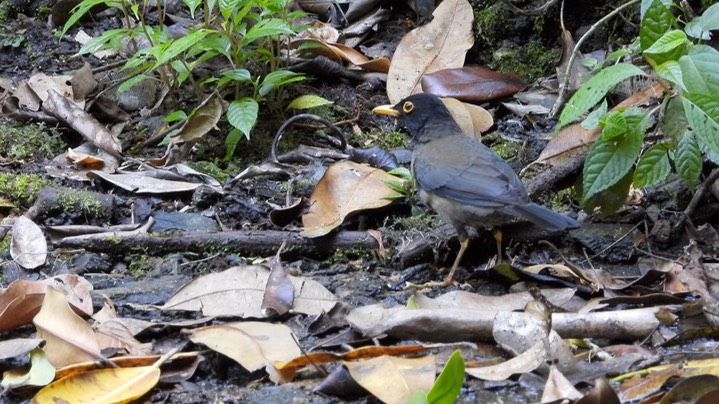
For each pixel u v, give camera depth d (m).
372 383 7.34
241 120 11.85
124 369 7.64
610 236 10.85
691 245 9.98
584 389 7.56
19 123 13.23
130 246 10.51
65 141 13.18
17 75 14.62
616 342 8.38
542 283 9.70
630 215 11.30
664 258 10.58
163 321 8.83
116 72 14.33
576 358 8.10
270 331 8.15
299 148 13.08
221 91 13.74
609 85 9.54
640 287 9.49
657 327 8.32
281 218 11.16
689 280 9.44
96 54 14.97
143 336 8.48
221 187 12.02
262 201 11.85
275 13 13.30
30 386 7.55
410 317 8.23
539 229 10.94
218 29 13.05
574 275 9.90
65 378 7.43
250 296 9.08
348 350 8.07
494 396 7.58
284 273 9.10
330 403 7.43
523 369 7.71
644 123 10.09
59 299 8.01
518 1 14.87
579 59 13.92
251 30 12.25
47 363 7.66
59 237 10.75
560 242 11.00
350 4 15.70
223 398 7.50
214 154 13.00
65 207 11.17
